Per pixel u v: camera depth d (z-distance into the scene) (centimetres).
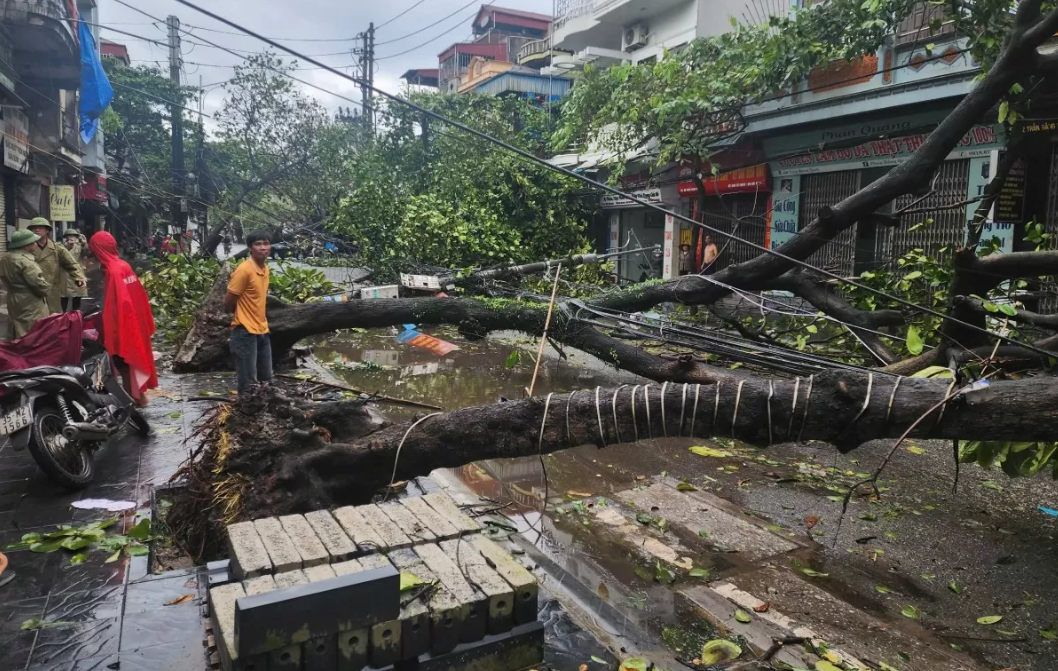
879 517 504
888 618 374
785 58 1216
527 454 418
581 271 1363
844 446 371
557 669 302
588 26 2077
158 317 1223
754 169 1520
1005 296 661
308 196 2430
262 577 272
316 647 243
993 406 332
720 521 499
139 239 3092
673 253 1812
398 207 1470
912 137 1172
